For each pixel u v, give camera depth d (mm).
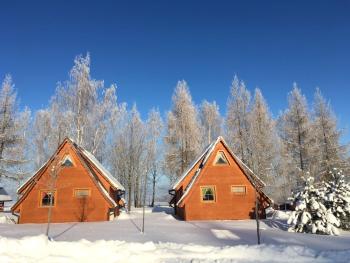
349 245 13664
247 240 14883
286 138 39938
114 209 30469
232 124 42781
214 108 48812
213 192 27703
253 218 27188
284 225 22094
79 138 37406
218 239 15180
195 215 27031
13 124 38594
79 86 38688
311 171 36156
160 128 52406
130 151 51719
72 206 26672
